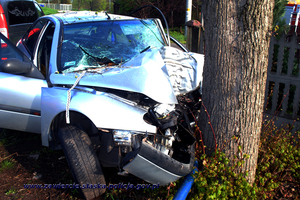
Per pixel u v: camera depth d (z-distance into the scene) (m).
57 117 2.85
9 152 3.55
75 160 2.41
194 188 2.67
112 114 2.45
